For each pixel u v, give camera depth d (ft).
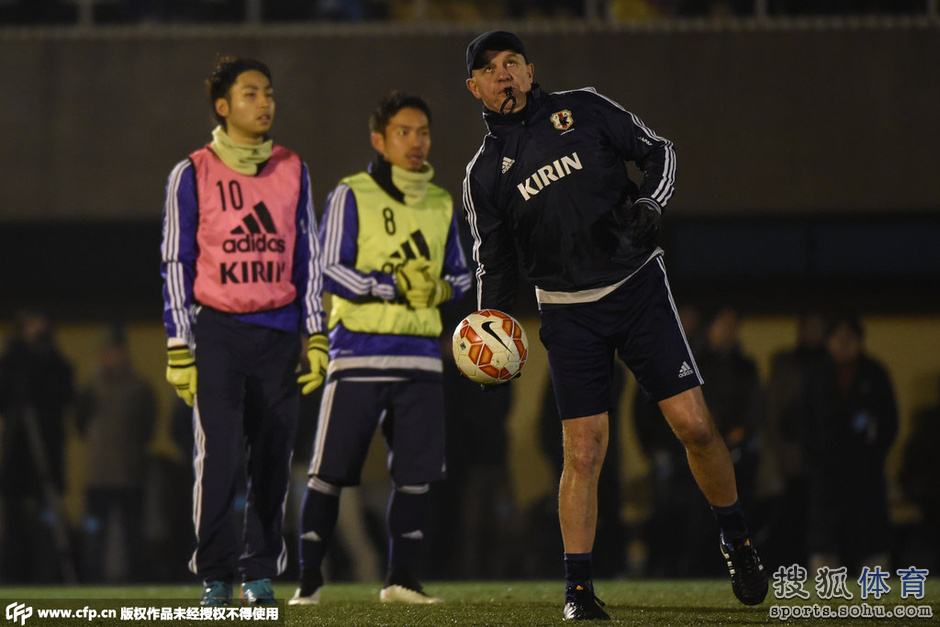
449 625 58.39
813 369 123.13
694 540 125.18
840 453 121.08
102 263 151.43
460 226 142.10
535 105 60.39
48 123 143.43
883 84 142.92
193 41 143.64
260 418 67.62
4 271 151.02
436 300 77.51
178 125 143.02
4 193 143.02
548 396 132.67
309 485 78.02
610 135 60.18
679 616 61.41
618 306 59.98
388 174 78.33
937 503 134.10
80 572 136.26
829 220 148.56
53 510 136.56
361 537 136.36
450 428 132.98
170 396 151.74
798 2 143.74
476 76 60.34
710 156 143.02
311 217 69.36
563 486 60.49
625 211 60.13
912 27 143.02
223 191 66.80
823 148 143.02
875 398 121.39
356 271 76.33
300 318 69.10
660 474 128.26
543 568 142.10
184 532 141.28
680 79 143.13
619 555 127.44
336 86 143.13
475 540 133.49
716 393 122.11
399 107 78.23
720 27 143.54
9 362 135.95
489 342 62.28
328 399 77.25
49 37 143.74
